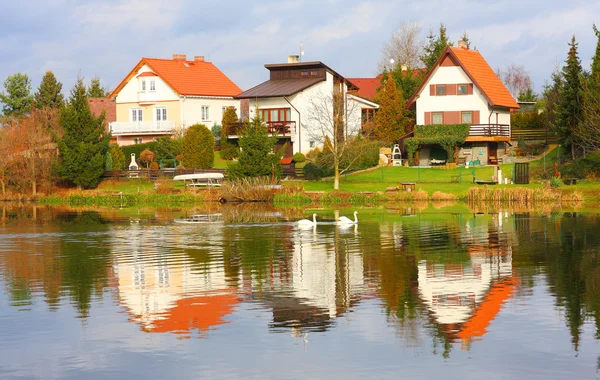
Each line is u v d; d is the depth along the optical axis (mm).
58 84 121750
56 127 86188
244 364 19938
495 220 49719
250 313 24656
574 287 27562
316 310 24922
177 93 99938
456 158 81812
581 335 21828
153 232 45906
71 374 19422
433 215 54188
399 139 88062
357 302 25891
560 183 65562
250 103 91062
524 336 21844
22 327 23391
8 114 120688
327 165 76625
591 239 39219
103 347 21406
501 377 18859
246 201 70250
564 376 18875
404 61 128500
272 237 42406
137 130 100125
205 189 73062
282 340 21812
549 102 86688
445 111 85062
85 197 74750
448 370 19344
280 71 94500
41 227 50094
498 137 82500
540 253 35031
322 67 92062
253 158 73062
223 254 36375
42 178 79812
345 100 87562
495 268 31406
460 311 24531
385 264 32781
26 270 32594
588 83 70938
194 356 20594
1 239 43406
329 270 31609
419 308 24984
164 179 78562
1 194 80375
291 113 89125
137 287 28734
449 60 85000
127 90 103562
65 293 27859
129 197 73688
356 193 67000
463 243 38688
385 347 21094
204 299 26625
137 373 19453
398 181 71938
